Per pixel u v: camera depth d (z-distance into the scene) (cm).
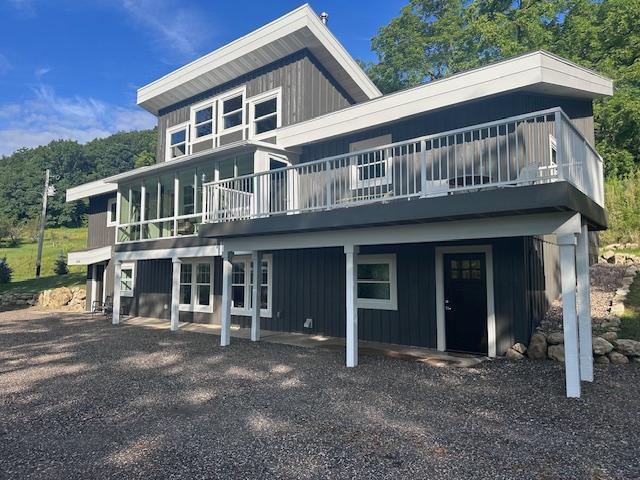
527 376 647
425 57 2866
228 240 975
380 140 1017
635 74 1842
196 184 1266
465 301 855
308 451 389
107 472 351
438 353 842
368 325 985
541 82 778
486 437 418
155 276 1565
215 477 340
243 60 1349
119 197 1474
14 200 5559
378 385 616
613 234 1405
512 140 828
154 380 653
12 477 344
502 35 2180
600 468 351
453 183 796
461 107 898
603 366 687
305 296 1120
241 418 480
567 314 545
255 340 1002
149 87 1590
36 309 1898
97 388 610
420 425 453
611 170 1806
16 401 552
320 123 1091
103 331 1201
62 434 438
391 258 959
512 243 800
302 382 636
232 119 1429
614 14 2006
